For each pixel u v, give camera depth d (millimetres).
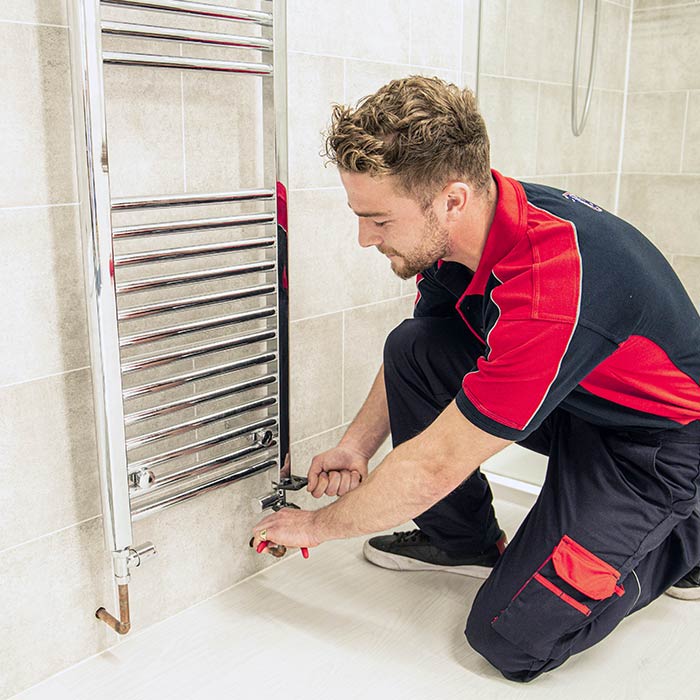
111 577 1515
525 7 2037
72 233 1323
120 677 1465
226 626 1617
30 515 1361
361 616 1655
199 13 1351
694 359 1397
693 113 2082
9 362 1282
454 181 1218
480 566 1791
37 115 1243
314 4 1644
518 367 1195
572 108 2152
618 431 1484
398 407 1725
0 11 1172
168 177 1444
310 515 1486
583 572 1388
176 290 1526
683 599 1711
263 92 1532
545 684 1455
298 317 1769
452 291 1501
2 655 1376
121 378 1343
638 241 1333
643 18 2094
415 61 1930
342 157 1205
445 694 1430
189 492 1546
